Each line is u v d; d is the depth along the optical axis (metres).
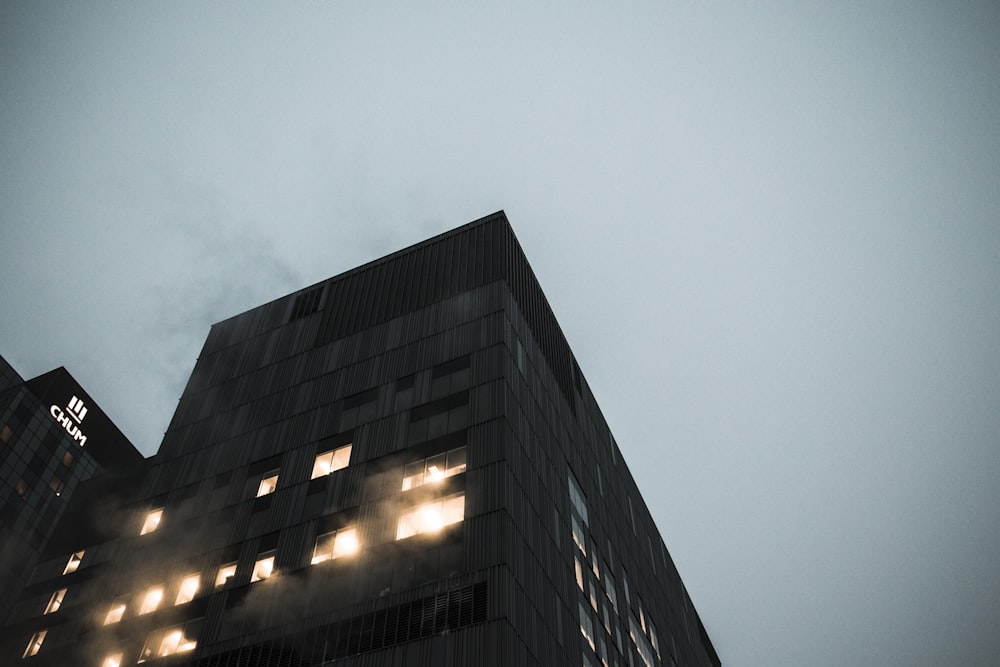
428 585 36.34
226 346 64.38
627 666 49.75
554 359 60.22
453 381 47.84
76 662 43.88
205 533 46.88
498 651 32.12
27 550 90.19
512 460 42.00
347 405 50.56
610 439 71.69
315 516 43.38
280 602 39.50
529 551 39.28
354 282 64.38
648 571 68.06
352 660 34.75
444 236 64.06
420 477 42.34
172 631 41.59
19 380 102.38
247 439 52.69
